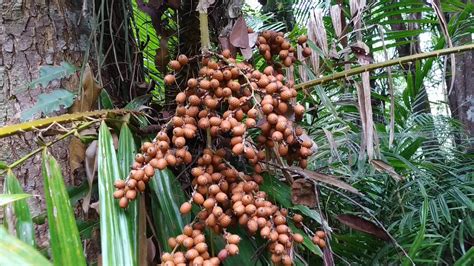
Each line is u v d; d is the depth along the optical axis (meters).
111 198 0.74
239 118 0.77
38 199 0.95
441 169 1.66
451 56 1.04
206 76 0.80
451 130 1.86
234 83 0.78
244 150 0.76
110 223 0.72
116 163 0.77
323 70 1.22
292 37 1.61
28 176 0.95
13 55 0.99
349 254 1.39
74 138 0.89
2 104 0.97
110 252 0.70
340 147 1.62
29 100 0.99
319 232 0.87
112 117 0.86
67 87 1.02
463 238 1.51
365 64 1.05
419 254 1.48
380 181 1.65
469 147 1.89
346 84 1.22
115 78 1.17
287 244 0.74
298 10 2.15
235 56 0.94
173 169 0.94
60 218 0.64
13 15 1.00
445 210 1.46
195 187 0.78
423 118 1.87
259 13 1.91
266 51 0.94
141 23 1.40
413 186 1.62
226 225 0.73
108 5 1.17
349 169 1.58
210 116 0.79
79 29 1.08
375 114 2.02
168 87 1.06
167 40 1.09
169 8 1.13
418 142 1.61
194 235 0.74
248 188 0.76
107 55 1.13
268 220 0.75
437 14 1.06
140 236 0.77
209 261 0.69
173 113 1.00
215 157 0.78
